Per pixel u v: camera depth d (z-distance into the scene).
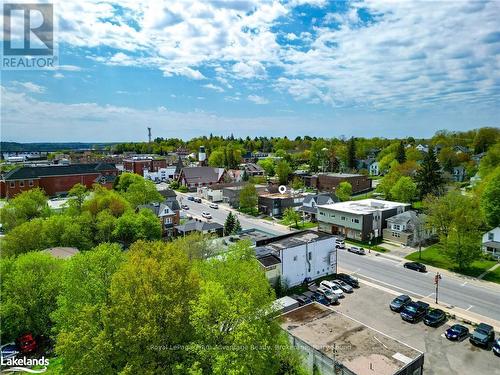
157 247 32.34
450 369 28.38
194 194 116.94
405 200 85.06
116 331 22.80
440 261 52.84
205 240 46.84
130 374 21.47
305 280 45.84
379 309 38.69
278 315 27.27
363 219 62.84
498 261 52.78
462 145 188.00
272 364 23.81
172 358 23.34
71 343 22.48
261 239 50.28
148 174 144.25
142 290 23.58
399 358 25.36
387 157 135.38
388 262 53.22
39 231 51.31
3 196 98.00
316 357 26.47
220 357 20.64
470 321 35.41
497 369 28.33
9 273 34.59
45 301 33.53
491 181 63.25
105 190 74.44
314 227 75.12
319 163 154.38
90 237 57.53
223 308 22.72
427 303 38.84
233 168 155.12
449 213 54.09
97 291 26.53
